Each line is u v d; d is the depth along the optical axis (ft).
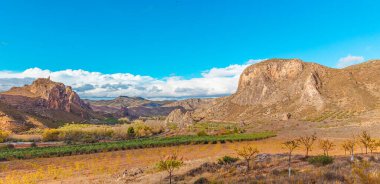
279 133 465.88
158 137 499.92
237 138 380.58
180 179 112.98
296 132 453.99
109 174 156.46
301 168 109.40
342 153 191.31
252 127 632.38
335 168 97.40
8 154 263.90
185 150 291.38
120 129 569.23
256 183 83.66
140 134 540.11
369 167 88.17
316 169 100.01
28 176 158.40
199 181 102.68
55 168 189.67
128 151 304.09
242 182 88.07
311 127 515.91
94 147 318.24
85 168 190.70
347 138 317.63
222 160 144.25
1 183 143.84
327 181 74.13
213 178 102.89
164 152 277.23
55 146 370.94
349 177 75.10
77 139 478.18
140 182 116.98
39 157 268.41
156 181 112.16
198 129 588.50
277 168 114.21
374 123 441.27
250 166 125.08
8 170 195.42
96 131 536.01
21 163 230.07
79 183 133.49
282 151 225.97
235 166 128.98
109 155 272.92
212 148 302.86
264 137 395.55
